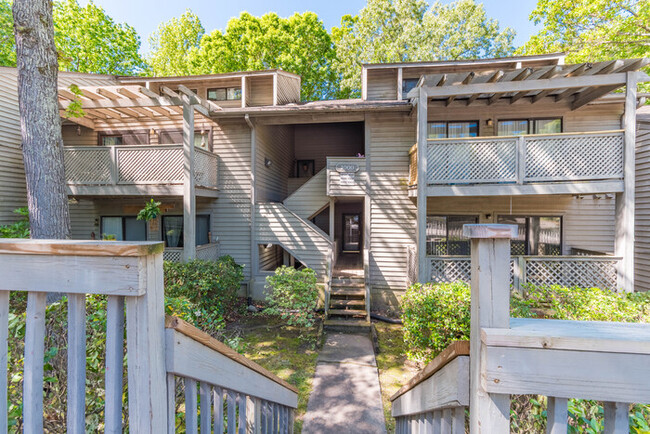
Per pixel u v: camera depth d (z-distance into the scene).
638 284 6.99
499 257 0.89
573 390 0.83
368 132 8.30
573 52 11.34
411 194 7.59
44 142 4.82
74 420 0.92
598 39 10.52
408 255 7.75
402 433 2.51
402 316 5.44
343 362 5.30
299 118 8.50
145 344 0.86
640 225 6.91
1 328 0.94
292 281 6.66
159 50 21.55
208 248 8.29
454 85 6.02
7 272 0.92
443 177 6.30
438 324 4.64
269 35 17.98
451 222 8.23
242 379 1.59
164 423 0.93
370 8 19.06
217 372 1.29
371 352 5.70
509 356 0.85
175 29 21.45
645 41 10.16
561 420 0.85
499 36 20.48
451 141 6.26
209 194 8.43
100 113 8.57
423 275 6.16
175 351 0.96
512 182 6.18
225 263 7.77
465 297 4.71
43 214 4.83
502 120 7.95
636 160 7.07
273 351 5.71
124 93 6.92
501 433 0.88
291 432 3.05
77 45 15.53
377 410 4.00
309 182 9.01
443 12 20.69
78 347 0.92
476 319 0.92
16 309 2.77
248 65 18.45
